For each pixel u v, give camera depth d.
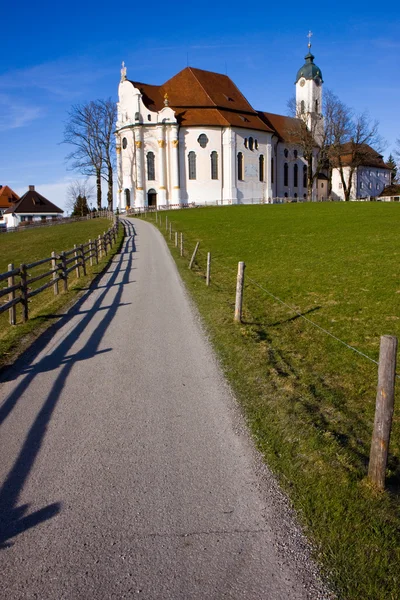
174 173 68.62
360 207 47.53
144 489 4.10
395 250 18.39
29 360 7.67
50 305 12.00
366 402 5.99
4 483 4.24
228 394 6.09
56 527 3.65
